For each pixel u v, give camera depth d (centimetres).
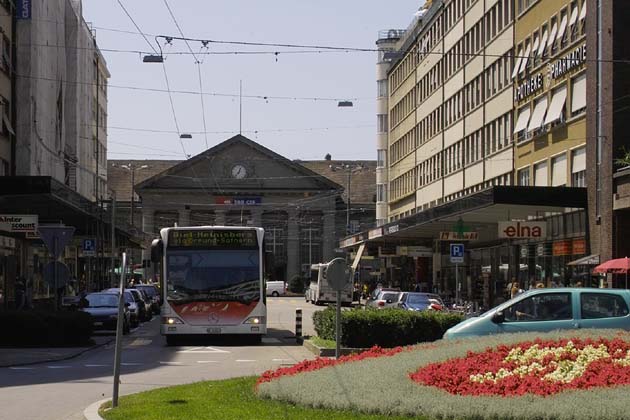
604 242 3866
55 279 2730
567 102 4488
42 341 2959
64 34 7056
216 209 10644
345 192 12588
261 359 2500
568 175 4456
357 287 7600
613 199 3788
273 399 1362
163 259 2989
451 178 7006
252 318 2969
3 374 2092
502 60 5684
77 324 2973
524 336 1588
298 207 10769
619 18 3903
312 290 8081
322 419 1144
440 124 7400
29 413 1434
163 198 10519
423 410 1138
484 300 5294
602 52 3984
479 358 1443
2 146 5125
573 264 3944
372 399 1213
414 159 8438
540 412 1056
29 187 3534
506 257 5509
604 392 1142
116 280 7544
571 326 1792
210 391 1513
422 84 8088
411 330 2623
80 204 4541
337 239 11331
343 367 1541
